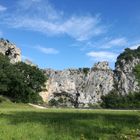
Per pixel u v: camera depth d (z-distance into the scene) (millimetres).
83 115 36469
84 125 22844
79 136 17281
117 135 17859
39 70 156500
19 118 28250
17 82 141875
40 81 154875
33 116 33156
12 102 135125
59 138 16516
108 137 17625
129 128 21516
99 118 28953
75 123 23922
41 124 22188
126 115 39219
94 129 20547
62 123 23656
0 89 137250
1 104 121750
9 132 17688
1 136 16422
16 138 16109
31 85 151250
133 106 161500
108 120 27375
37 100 154000
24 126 20609
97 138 17125
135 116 36000
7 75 140000
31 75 151875
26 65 152625
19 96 143000
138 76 33719
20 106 123062
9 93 142500
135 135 17766
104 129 20703
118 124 24016
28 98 145625
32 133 17688
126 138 16922
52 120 26625
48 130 19016
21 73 147500
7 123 22703
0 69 138250
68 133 18062
